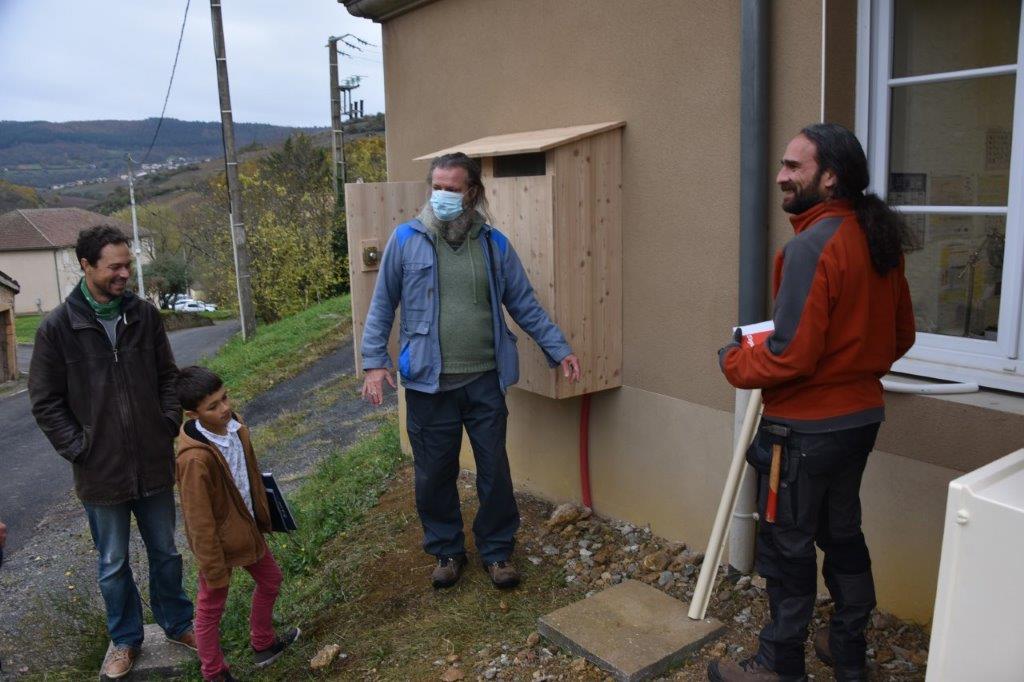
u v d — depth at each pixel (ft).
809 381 7.66
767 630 8.89
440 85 16.38
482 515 12.31
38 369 10.89
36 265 183.52
